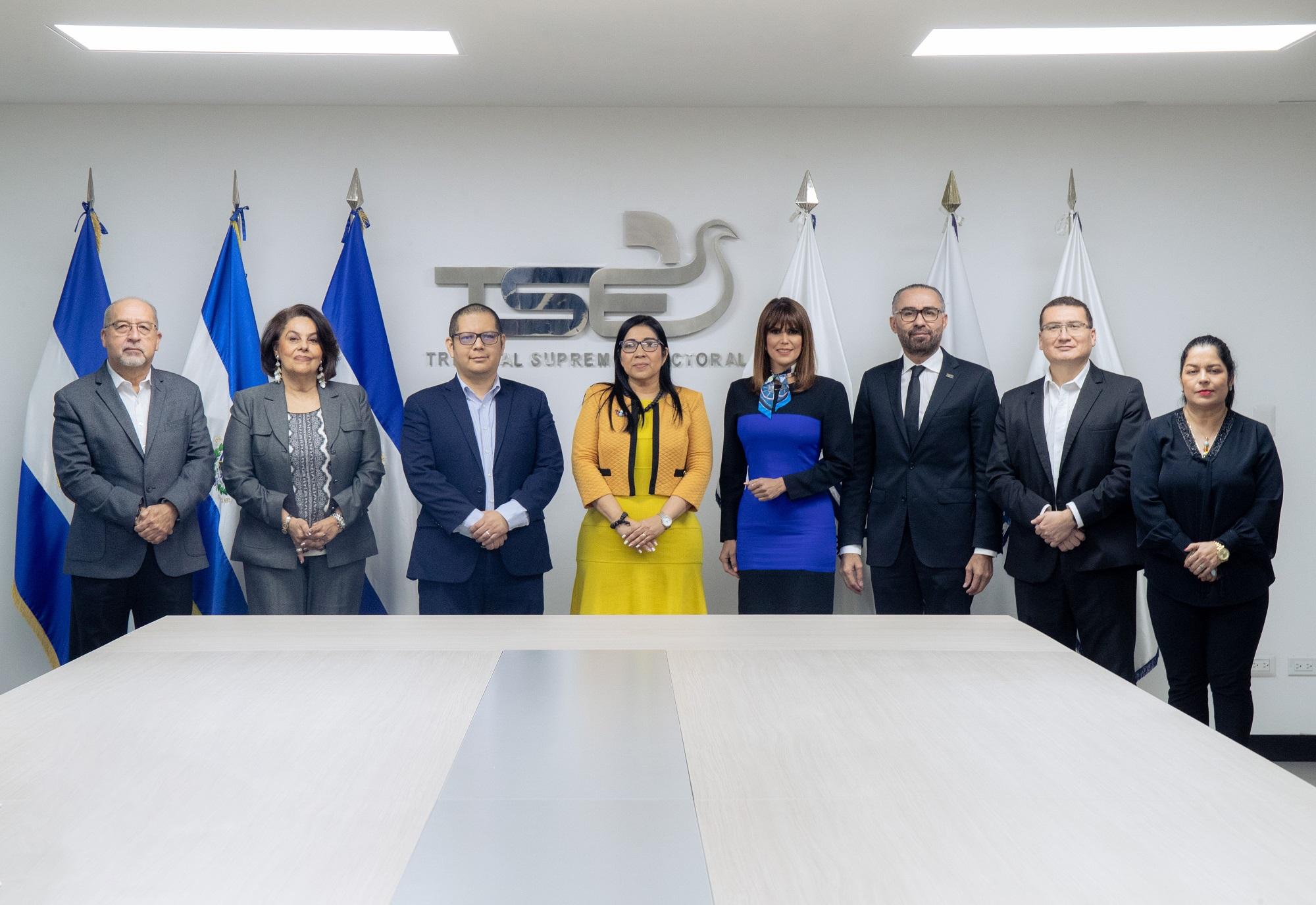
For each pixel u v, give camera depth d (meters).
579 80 4.40
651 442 3.92
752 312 4.81
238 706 1.82
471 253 4.79
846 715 1.78
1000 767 1.51
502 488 3.98
